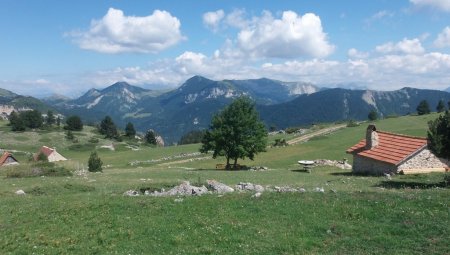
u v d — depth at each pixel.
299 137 167.38
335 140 141.12
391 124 172.38
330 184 43.22
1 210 28.14
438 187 38.56
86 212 26.86
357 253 20.27
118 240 22.11
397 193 29.84
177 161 126.19
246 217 25.28
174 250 20.67
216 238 22.09
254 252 20.39
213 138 83.75
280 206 27.06
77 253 20.53
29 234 23.00
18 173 58.62
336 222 24.27
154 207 27.44
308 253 20.39
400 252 20.09
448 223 22.95
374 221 24.25
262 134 85.00
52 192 38.19
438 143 42.56
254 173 64.81
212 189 35.50
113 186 42.28
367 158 61.06
